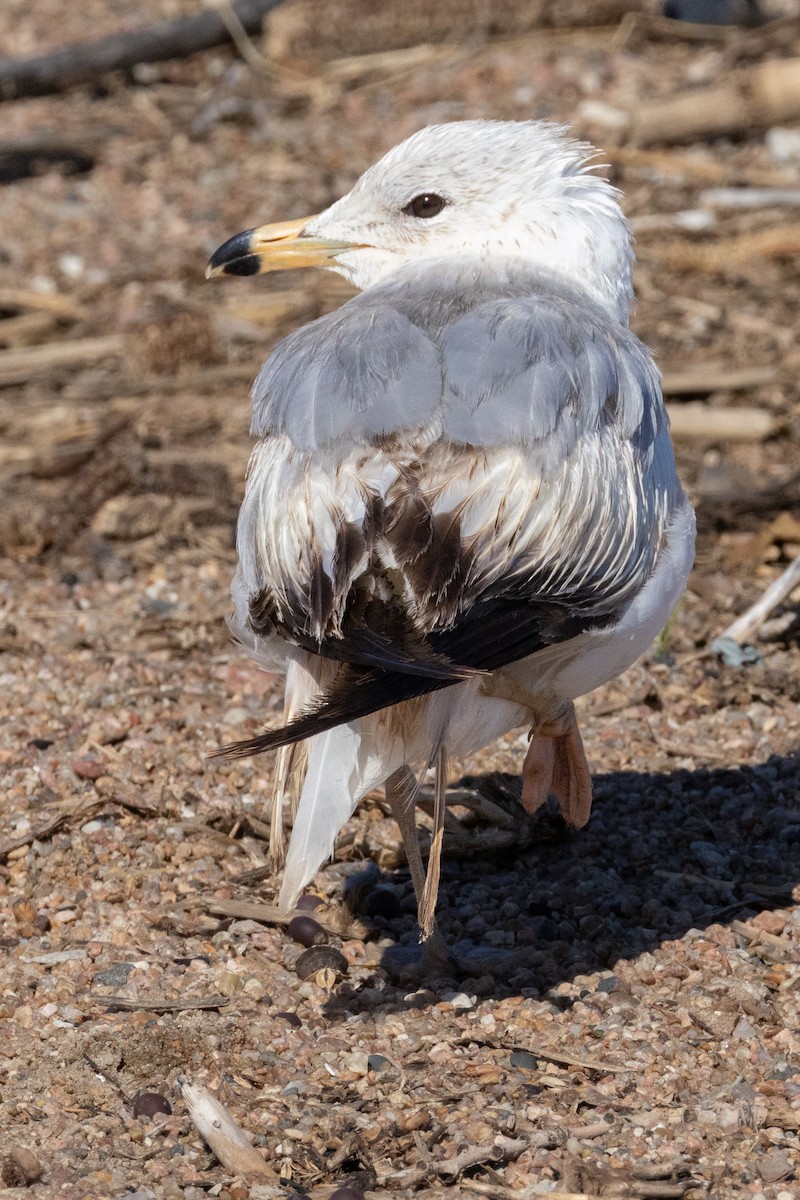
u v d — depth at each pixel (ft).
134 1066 26.53
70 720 38.45
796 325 60.75
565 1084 26.16
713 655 41.39
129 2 100.58
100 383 59.82
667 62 85.76
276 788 28.22
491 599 24.88
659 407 28.71
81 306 66.23
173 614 44.52
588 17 89.30
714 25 88.74
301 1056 26.96
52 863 32.86
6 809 34.63
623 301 31.27
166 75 88.84
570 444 25.67
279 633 26.20
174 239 71.77
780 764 36.73
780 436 53.47
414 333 26.63
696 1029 27.68
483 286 29.14
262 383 28.14
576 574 25.75
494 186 30.76
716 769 36.63
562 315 27.53
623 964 29.84
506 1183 23.84
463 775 36.09
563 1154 24.32
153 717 38.60
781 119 77.10
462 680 24.38
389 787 29.50
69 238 72.49
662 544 28.22
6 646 42.29
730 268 65.31
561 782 31.07
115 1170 23.93
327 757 25.84
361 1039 27.55
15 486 51.57
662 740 37.86
